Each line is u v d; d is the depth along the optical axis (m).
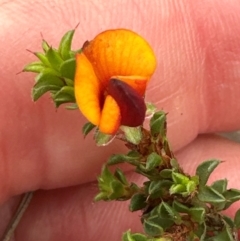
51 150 0.05
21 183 0.05
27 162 0.05
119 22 0.05
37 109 0.05
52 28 0.05
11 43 0.05
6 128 0.05
